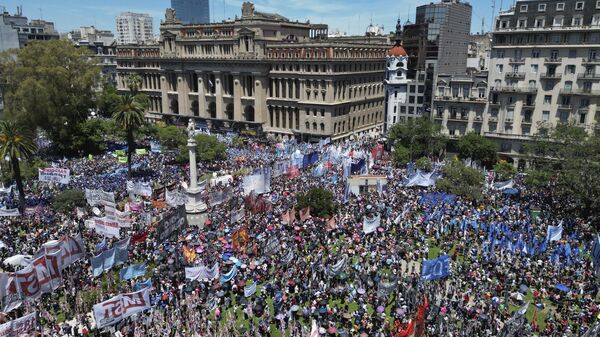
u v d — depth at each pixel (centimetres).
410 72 13912
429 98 11425
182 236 5634
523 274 4662
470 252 5262
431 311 4022
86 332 3788
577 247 5353
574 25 8575
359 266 4847
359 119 13750
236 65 13562
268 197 6912
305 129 12712
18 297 4000
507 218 6200
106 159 9988
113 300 3716
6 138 6700
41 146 11419
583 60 8575
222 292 4291
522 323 3716
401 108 11981
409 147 9781
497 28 9406
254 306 4166
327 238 5597
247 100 13650
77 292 4312
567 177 6562
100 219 5481
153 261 5022
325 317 4019
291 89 12900
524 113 9394
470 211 6366
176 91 15625
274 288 4450
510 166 8719
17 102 10469
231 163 9431
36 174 8338
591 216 6375
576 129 7088
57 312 4184
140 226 5922
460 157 9625
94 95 11488
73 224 5909
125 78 17388
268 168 7738
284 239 5453
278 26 13725
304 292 4369
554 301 4278
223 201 6975
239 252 5156
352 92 13112
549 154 7762
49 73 10300
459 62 13738
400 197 7019
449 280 4681
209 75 14512
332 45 11725
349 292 4450
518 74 9288
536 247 5091
